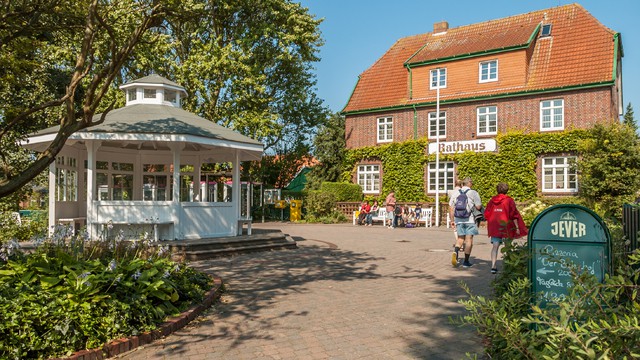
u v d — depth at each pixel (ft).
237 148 48.91
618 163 75.00
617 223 21.03
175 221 44.52
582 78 89.35
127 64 77.92
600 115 87.10
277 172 121.29
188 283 24.62
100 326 17.51
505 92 95.71
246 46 89.66
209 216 47.32
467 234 36.94
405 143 107.45
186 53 95.96
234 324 20.97
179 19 28.71
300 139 113.09
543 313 10.91
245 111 90.68
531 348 11.12
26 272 19.49
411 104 107.86
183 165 64.85
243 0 87.25
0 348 15.17
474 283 30.32
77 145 53.06
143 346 17.94
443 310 23.43
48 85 63.82
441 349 17.61
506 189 33.14
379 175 112.37
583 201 76.79
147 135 43.14
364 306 24.29
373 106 114.32
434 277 32.65
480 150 98.37
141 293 19.92
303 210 113.50
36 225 53.88
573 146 88.17
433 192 104.32
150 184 61.93
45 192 107.76
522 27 103.60
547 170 91.97
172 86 53.47
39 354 15.90
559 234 16.38
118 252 24.48
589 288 11.34
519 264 19.84
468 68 102.58
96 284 18.60
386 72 119.75
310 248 50.19
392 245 53.67
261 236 48.75
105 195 56.95
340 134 150.92
